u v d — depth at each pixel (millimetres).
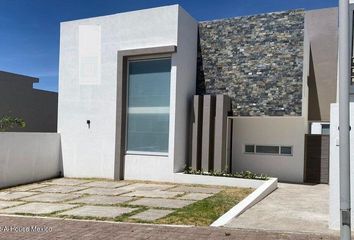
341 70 5578
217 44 15656
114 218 8852
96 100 16031
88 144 16156
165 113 14766
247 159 16609
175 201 10891
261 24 14914
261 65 14805
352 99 7641
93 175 16031
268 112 14578
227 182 13773
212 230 7656
